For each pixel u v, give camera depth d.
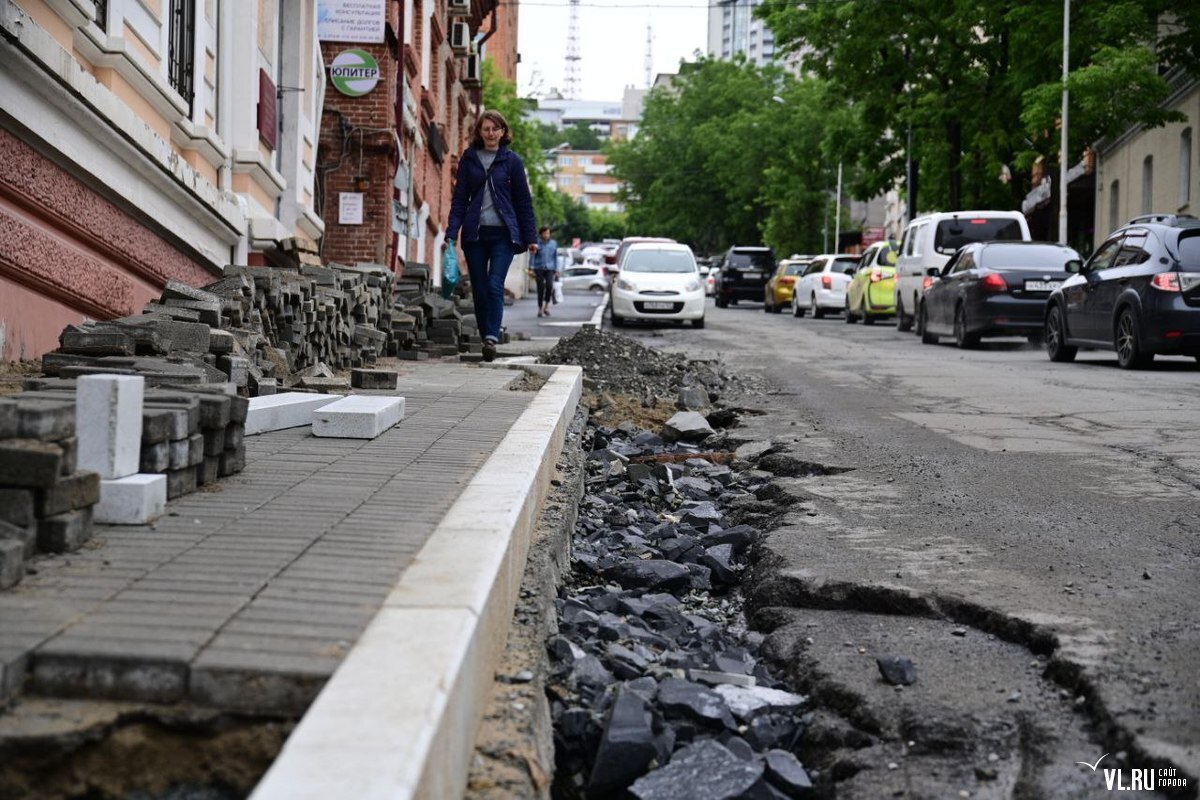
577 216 159.38
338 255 21.16
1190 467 7.96
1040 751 3.44
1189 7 29.50
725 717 3.89
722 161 83.56
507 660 3.68
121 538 3.75
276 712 2.62
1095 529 6.09
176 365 5.92
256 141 12.37
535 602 4.29
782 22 40.28
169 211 9.73
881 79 39.34
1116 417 10.73
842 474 7.86
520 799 2.83
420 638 2.81
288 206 14.90
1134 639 4.22
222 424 4.69
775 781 3.54
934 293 23.25
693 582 5.79
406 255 26.16
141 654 2.66
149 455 4.21
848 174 76.94
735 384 14.07
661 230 91.19
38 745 2.48
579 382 10.52
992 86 36.88
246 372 6.87
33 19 7.18
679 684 4.08
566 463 7.29
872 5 37.41
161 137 9.37
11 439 3.52
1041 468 7.96
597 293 64.19
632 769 3.53
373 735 2.30
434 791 2.39
